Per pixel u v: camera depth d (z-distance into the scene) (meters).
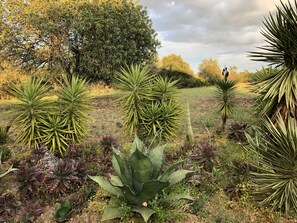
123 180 3.02
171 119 5.79
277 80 4.49
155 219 2.78
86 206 3.20
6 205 3.04
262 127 5.24
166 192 3.11
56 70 13.30
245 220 3.04
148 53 15.63
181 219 2.88
